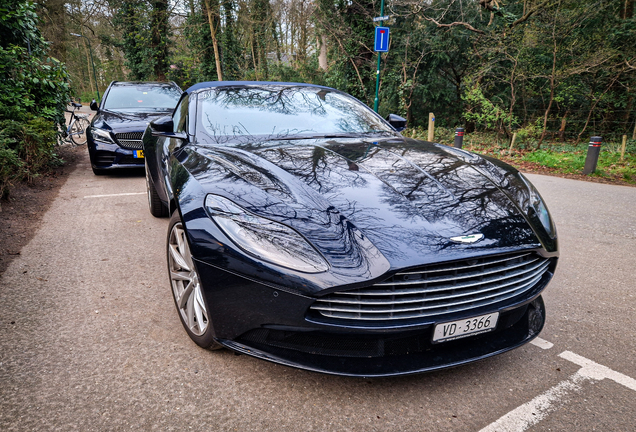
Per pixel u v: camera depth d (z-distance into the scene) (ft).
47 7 82.64
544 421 5.28
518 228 5.95
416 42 54.08
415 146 8.68
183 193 6.54
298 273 5.08
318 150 7.79
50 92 22.75
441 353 5.66
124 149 19.80
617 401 5.68
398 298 5.23
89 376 5.97
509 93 49.39
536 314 6.72
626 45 43.55
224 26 71.87
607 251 11.88
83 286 8.87
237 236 5.47
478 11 50.80
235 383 5.91
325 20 58.90
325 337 5.37
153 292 8.66
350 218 5.53
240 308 5.50
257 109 9.71
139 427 5.05
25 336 6.94
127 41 74.13
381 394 5.77
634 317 8.09
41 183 19.07
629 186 22.53
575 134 50.52
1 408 5.30
